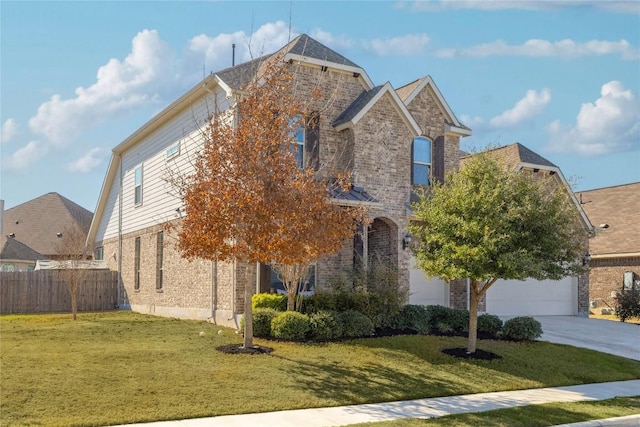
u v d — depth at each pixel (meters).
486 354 15.82
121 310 28.55
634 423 10.88
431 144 23.78
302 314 16.31
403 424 9.76
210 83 19.69
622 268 32.72
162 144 24.75
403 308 18.44
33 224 44.53
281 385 11.87
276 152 14.05
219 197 13.66
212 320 19.78
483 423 10.12
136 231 27.50
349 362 13.94
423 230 16.12
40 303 28.08
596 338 21.08
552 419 10.62
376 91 21.02
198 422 9.68
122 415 9.69
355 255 19.89
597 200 38.41
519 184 15.80
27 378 11.34
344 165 20.81
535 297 27.22
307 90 20.64
